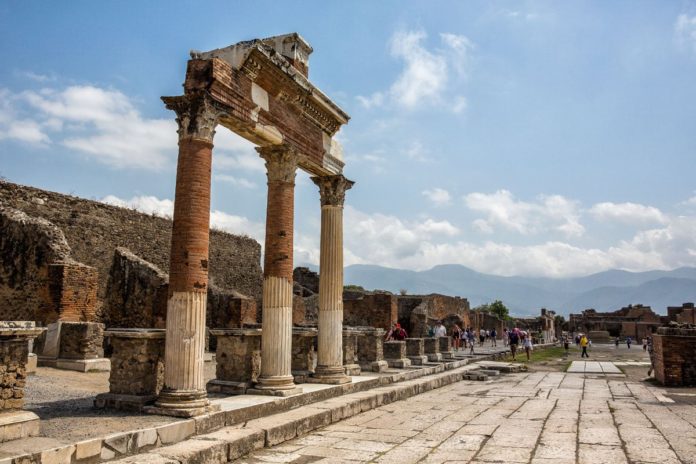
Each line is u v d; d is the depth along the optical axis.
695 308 77.31
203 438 9.92
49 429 9.01
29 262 22.36
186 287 11.14
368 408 15.51
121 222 30.11
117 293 27.92
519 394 19.17
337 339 17.09
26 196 25.50
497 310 89.69
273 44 16.69
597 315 98.06
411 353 26.17
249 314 30.16
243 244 40.31
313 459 9.81
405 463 9.47
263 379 14.09
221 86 12.50
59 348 18.59
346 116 18.16
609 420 13.52
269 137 14.75
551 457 9.75
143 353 11.31
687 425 12.76
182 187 11.52
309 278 50.84
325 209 18.05
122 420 9.95
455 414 14.76
